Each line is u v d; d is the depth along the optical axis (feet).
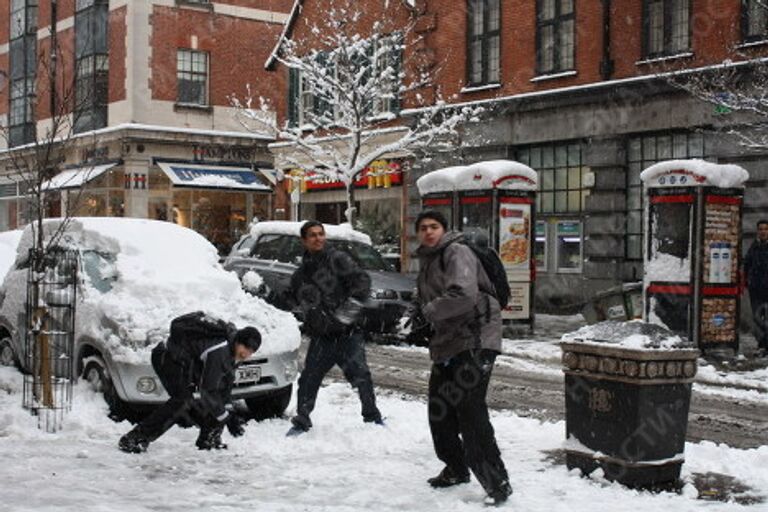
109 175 114.83
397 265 86.43
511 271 55.62
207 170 115.85
